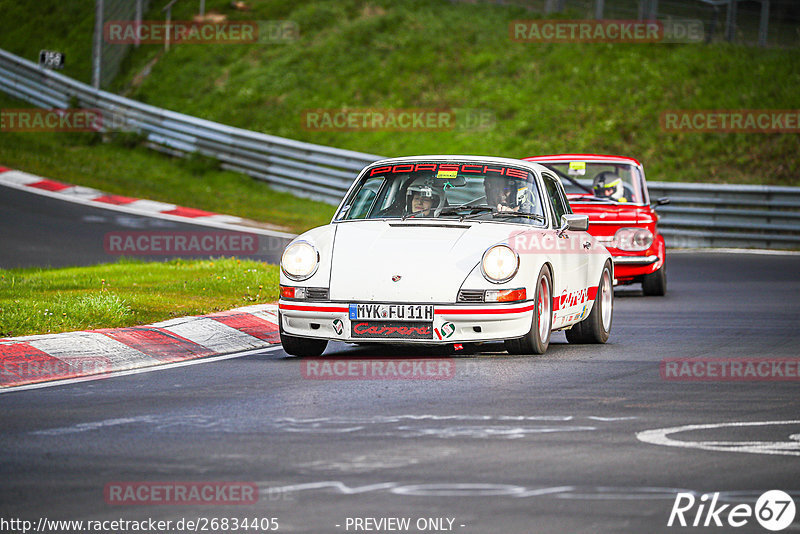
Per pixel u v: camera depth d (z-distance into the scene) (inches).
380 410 937.5
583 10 4916.3
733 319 1691.7
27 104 4714.6
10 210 3070.9
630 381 1096.8
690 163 3764.8
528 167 1382.9
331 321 1204.5
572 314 1365.7
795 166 3688.5
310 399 992.9
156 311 1531.7
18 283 1809.8
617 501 651.5
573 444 804.0
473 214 1318.9
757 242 3179.1
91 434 844.6
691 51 4421.8
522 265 1208.8
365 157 3727.9
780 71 4202.8
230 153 4104.3
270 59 4960.6
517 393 1022.4
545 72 4448.8
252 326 1476.4
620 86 4232.3
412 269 1197.7
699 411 937.5
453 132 4210.1
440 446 797.2
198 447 797.2
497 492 670.5
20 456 770.8
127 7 5364.2
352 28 5036.9
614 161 2181.3
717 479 703.7
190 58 5068.9
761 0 4503.0
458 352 1307.8
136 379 1117.7
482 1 5211.6
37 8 5733.3
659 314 1776.6
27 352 1200.2
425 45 4817.9
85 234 2792.8
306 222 3331.7
